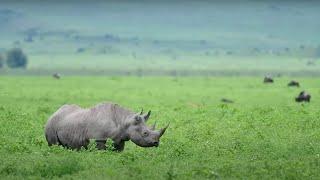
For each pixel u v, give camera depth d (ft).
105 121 275.59
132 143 305.73
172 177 207.92
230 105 517.55
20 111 435.94
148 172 218.79
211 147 281.33
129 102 557.74
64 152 262.26
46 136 289.74
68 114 285.84
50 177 212.43
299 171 218.79
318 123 371.76
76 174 217.15
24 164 231.50
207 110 456.86
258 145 286.25
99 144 274.98
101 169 223.30
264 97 625.41
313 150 271.90
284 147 281.33
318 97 620.08
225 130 345.51
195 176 211.82
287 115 416.67
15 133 327.67
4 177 209.36
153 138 274.36
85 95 627.46
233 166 229.45
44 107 467.93
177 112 446.19
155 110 461.37
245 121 382.63
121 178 208.33
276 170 221.05
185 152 263.29
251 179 208.33
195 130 343.67
